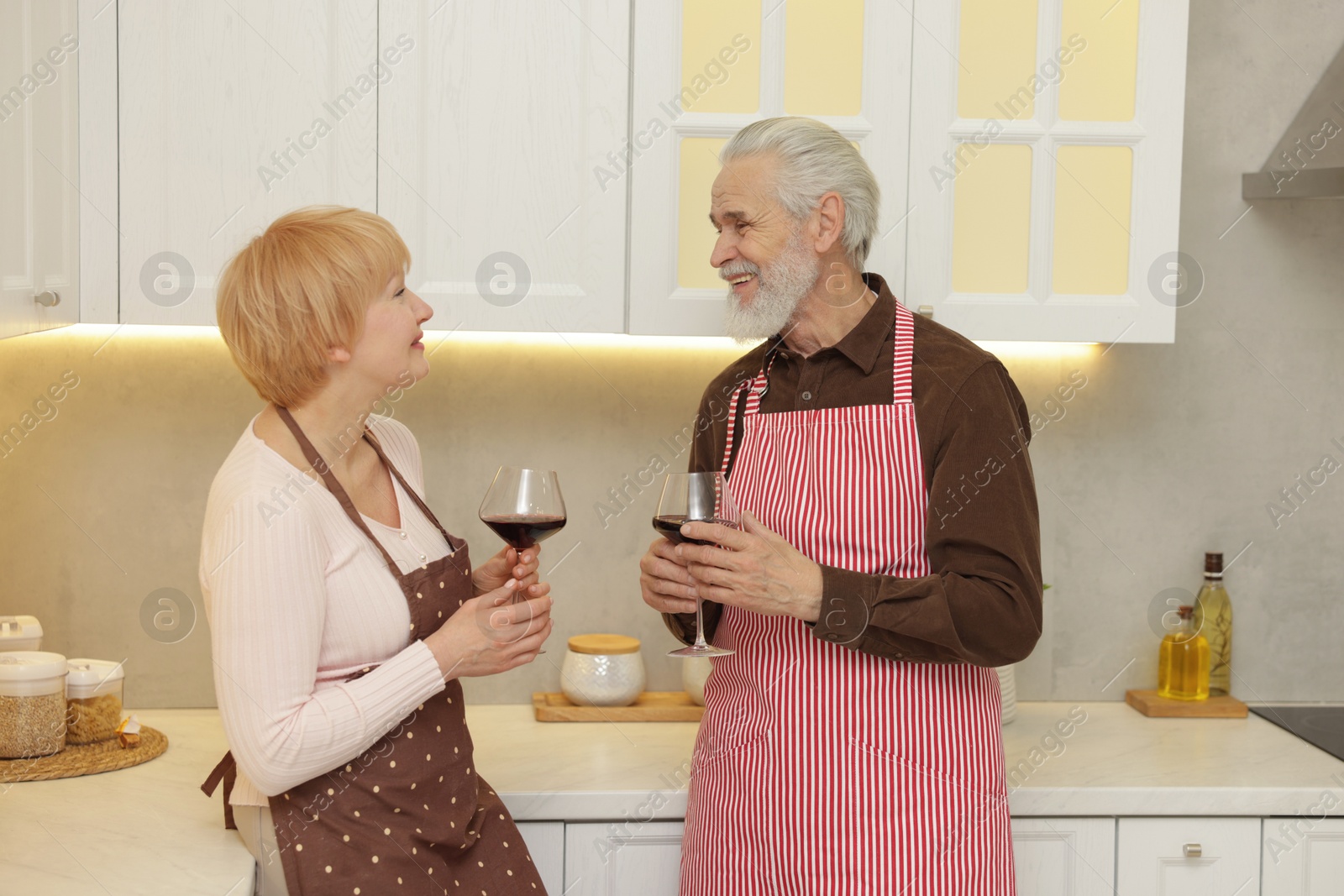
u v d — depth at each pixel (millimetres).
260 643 1177
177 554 1997
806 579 1325
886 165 1777
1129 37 1792
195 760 1738
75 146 1663
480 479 2053
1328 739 1936
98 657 1992
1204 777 1747
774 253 1448
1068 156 1802
